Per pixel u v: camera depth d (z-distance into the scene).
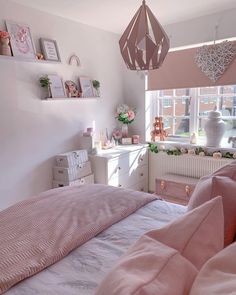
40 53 2.87
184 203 3.33
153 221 1.65
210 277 0.71
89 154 3.34
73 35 3.24
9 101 2.64
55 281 1.13
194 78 3.37
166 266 0.73
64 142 3.24
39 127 2.94
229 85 3.14
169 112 3.90
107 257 1.29
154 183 3.95
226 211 1.19
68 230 1.46
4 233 1.43
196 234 0.87
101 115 3.73
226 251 0.79
